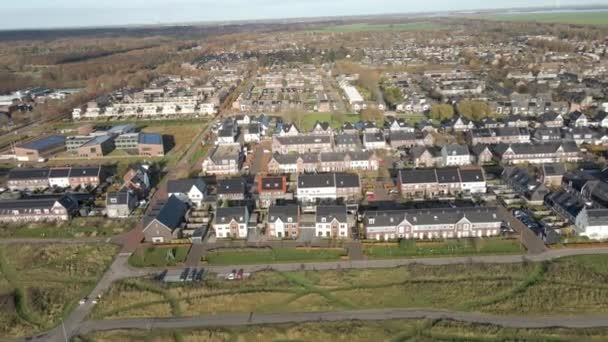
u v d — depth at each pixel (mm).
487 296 94250
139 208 143375
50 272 110000
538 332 83062
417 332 84875
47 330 89438
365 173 165125
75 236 127500
